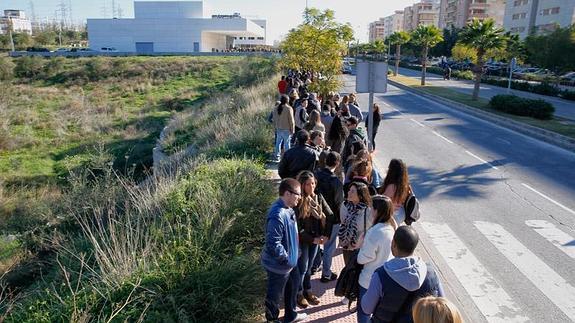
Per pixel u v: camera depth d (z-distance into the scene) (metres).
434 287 3.11
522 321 5.15
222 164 8.98
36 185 18.14
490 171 11.70
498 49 26.39
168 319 4.23
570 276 6.19
